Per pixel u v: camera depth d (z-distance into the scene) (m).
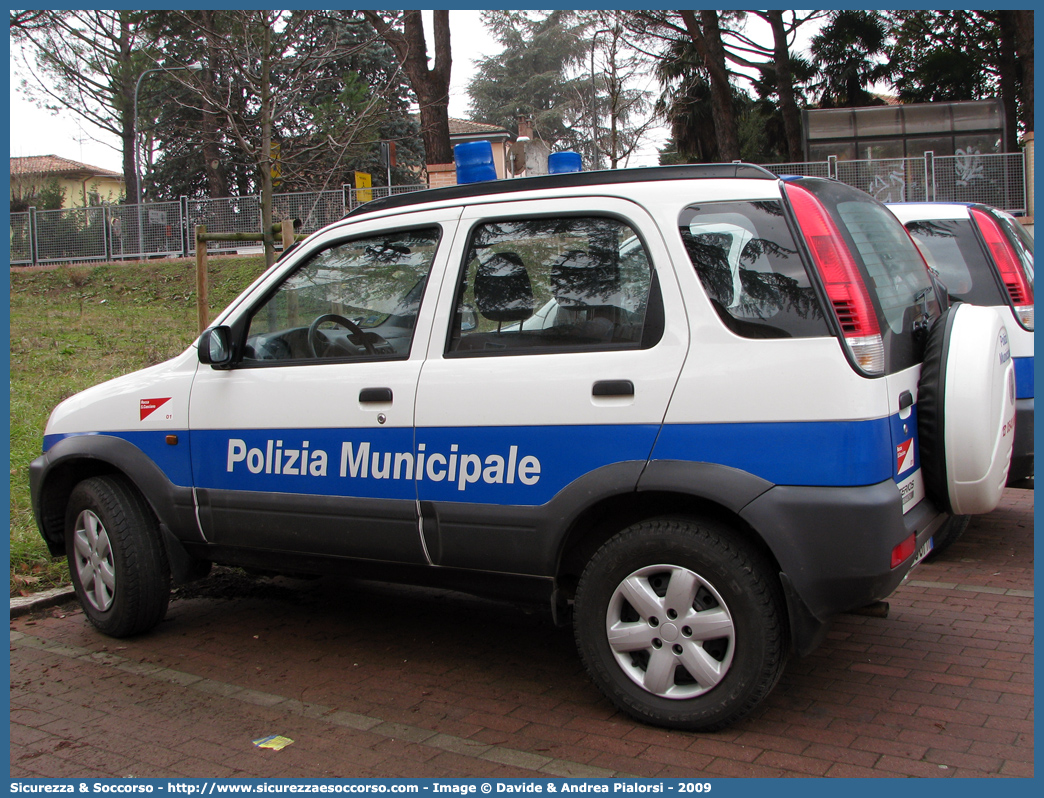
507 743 3.42
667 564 3.36
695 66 22.59
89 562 4.69
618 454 3.39
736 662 3.27
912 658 4.13
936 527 3.67
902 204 6.04
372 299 4.05
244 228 22.94
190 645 4.57
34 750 3.43
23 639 4.68
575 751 3.34
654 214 3.45
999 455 3.55
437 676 4.11
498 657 4.34
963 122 22.41
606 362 3.44
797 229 3.22
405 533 3.85
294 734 3.54
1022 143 18.69
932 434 3.51
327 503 4.01
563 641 4.56
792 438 3.14
